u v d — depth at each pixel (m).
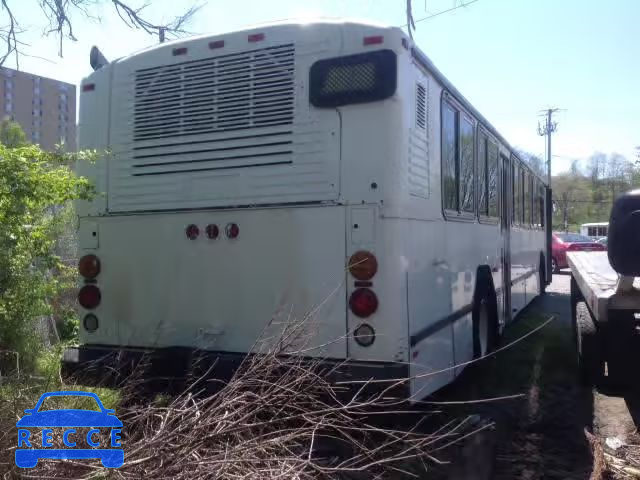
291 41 4.55
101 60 5.54
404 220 4.30
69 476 2.76
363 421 4.06
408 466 4.27
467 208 6.10
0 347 4.86
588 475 4.23
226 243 4.68
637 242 5.09
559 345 8.59
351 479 3.79
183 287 4.83
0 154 4.15
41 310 5.17
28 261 4.96
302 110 4.47
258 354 3.69
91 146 5.31
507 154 8.65
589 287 6.26
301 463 2.94
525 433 5.05
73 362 5.00
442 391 5.43
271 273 4.50
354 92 4.31
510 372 7.04
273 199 4.53
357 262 4.21
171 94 4.99
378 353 4.12
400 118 4.27
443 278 5.20
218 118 4.79
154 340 4.91
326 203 4.34
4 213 4.31
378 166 4.22
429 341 4.76
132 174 5.10
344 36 4.38
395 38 4.27
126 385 4.07
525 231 10.73
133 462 2.68
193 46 4.93
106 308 5.13
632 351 6.12
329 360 4.22
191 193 4.84
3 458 2.84
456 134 5.73
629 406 5.74
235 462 2.67
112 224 5.14
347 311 4.21
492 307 7.32
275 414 3.25
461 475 4.20
